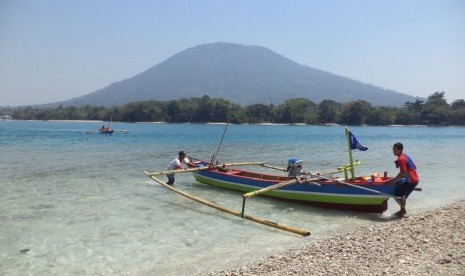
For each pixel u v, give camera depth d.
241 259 9.52
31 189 17.92
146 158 31.11
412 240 10.02
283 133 91.50
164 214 13.71
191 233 11.59
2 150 37.38
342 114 174.62
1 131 84.69
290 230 11.21
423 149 46.28
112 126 140.38
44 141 51.25
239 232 11.70
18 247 10.29
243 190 16.92
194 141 55.31
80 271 8.84
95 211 14.02
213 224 12.53
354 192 13.45
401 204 12.88
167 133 82.12
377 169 26.11
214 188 18.34
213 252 10.03
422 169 26.19
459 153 40.09
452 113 172.88
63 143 47.88
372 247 9.57
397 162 12.80
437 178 22.03
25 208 14.34
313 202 14.58
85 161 28.75
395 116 176.50
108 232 11.63
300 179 14.53
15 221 12.66
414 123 176.00
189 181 20.30
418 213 13.81
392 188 12.80
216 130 104.69
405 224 11.71
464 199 16.22
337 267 8.27
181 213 13.86
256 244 10.62
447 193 17.62
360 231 11.23
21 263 9.25
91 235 11.34
